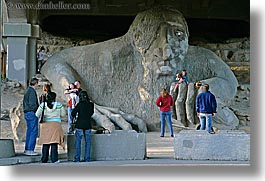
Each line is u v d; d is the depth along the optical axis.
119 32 35.03
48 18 33.88
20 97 24.03
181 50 21.33
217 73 23.45
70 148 12.45
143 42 21.72
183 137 12.53
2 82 25.72
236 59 31.53
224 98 22.58
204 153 12.38
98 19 34.53
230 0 33.56
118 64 22.58
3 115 20.97
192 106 21.14
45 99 11.94
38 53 30.83
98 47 23.33
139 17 22.16
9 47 26.52
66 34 34.03
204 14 33.53
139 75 22.23
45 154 11.92
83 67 22.83
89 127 12.15
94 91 22.34
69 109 17.97
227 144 12.30
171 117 19.81
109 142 12.61
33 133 12.57
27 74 26.73
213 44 32.53
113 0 33.41
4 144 11.90
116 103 22.00
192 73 23.05
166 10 21.89
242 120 22.38
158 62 21.27
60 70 22.64
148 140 17.59
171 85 21.33
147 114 21.33
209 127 16.53
